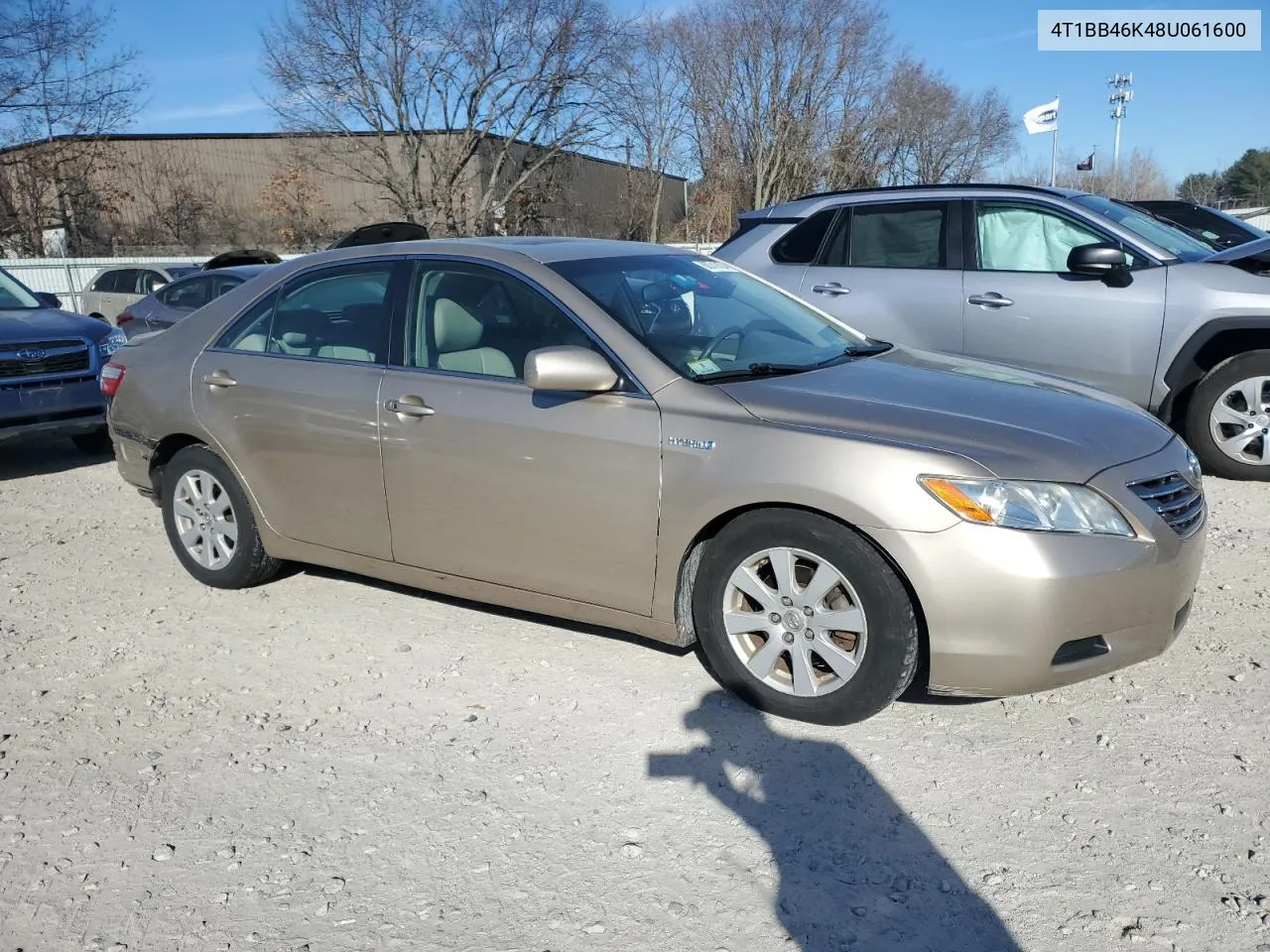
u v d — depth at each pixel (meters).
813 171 35.69
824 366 4.04
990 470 3.22
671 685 3.89
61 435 7.96
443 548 4.22
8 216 31.61
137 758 3.54
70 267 25.47
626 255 4.47
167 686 4.07
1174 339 6.26
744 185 35.97
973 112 37.59
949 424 3.42
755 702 3.65
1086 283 6.51
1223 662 3.94
